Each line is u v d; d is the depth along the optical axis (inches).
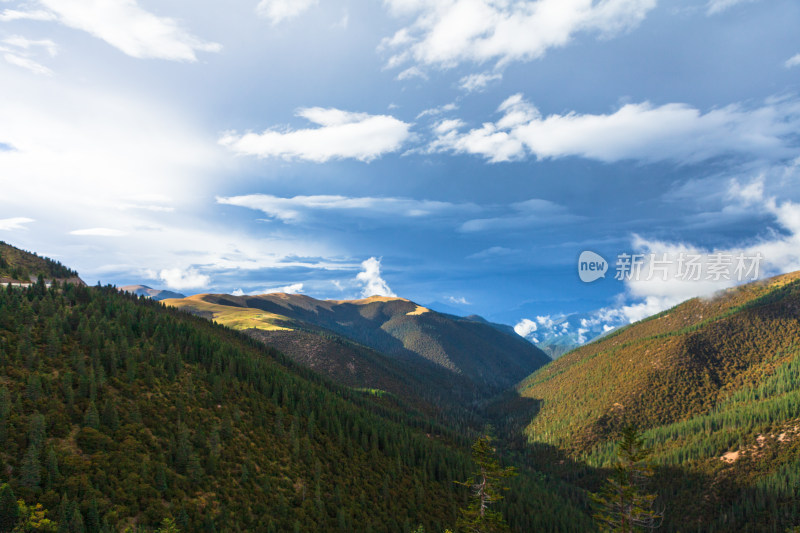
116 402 3725.4
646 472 2003.0
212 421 4315.9
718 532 7150.6
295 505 3917.3
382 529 4200.3
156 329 5462.6
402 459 5876.0
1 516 2314.2
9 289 4849.9
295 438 4751.5
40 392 3280.0
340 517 3909.9
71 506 2513.5
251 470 3978.8
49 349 3863.2
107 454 3134.8
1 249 6958.7
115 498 2837.1
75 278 7367.1
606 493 2069.4
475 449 2439.7
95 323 4704.7
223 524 3203.7
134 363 4303.6
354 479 4805.6
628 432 2074.3
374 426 6323.8
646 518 2028.8
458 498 5561.0
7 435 2832.2
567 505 7470.5
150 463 3292.3
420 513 4805.6
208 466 3668.8
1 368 3405.5
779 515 6776.6
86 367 3917.3
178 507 3075.8
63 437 3102.9
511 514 5812.0
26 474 2596.0
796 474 7391.7
